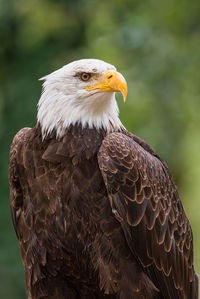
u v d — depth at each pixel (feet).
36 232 34.99
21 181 35.45
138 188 34.35
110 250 34.17
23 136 36.17
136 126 69.41
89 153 34.47
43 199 34.45
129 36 73.61
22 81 73.36
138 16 75.41
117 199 33.94
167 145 70.18
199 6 74.69
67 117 34.91
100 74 34.73
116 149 34.32
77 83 34.88
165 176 36.47
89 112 35.04
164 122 70.33
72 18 78.28
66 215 34.19
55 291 36.06
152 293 35.04
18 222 36.09
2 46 78.18
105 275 34.27
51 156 34.37
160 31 74.18
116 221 34.17
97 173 34.32
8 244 66.33
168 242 35.58
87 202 34.09
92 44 75.77
